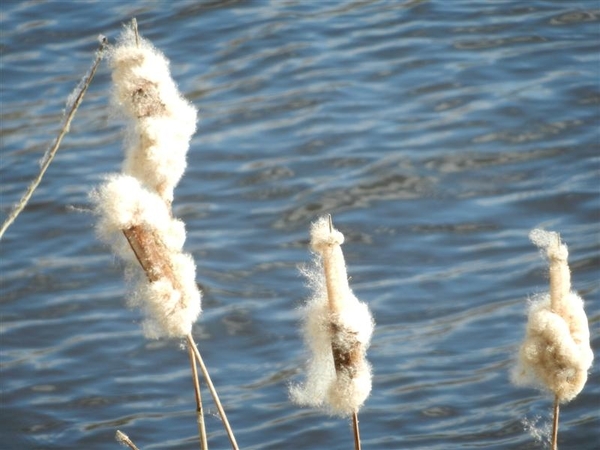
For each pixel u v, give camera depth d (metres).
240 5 41.00
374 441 20.86
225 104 34.66
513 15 39.31
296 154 31.89
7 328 25.41
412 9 40.19
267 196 30.11
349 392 9.71
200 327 24.84
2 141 33.44
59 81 36.72
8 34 39.72
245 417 21.86
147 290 9.76
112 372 23.72
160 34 39.16
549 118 33.00
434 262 27.00
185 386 23.11
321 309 9.73
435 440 20.78
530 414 21.31
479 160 31.27
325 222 9.69
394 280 26.33
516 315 24.59
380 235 28.20
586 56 36.44
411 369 22.97
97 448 21.31
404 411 21.67
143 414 22.31
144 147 10.15
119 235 9.94
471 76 35.59
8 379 23.56
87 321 25.50
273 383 22.91
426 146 31.92
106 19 40.38
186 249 27.89
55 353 24.44
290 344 24.20
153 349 24.36
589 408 21.28
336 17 39.91
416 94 34.75
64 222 29.44
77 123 34.25
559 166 30.80
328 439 20.98
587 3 39.81
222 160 31.77
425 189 30.09
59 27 40.03
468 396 22.03
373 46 37.72
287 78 35.97
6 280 27.17
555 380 10.13
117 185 9.63
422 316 24.94
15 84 36.72
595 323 23.77
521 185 30.09
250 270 27.03
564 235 27.70
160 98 10.21
